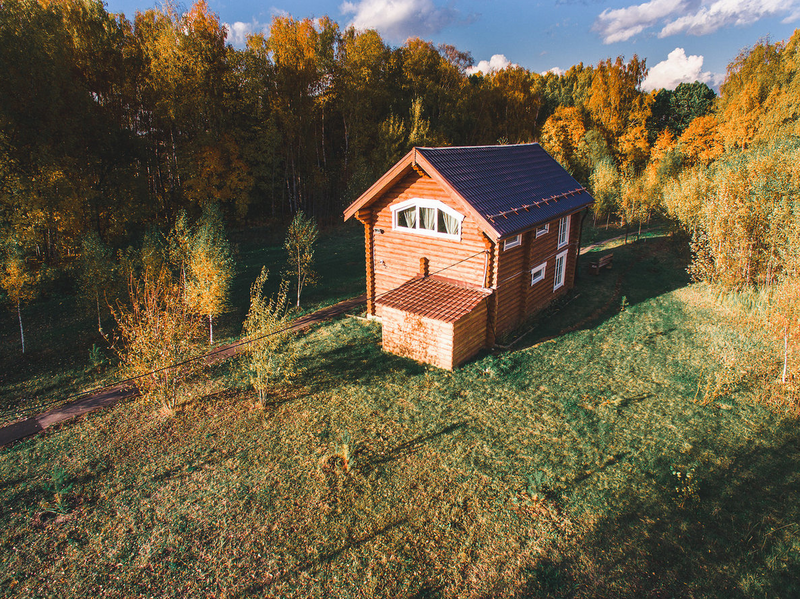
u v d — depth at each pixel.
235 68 33.25
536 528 8.48
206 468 10.42
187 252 18.23
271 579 7.70
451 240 16.17
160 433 11.79
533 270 17.91
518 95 55.22
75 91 22.94
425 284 16.55
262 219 37.41
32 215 20.91
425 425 11.63
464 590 7.39
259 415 12.36
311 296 21.98
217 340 17.25
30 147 21.81
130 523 8.96
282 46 33.50
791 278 14.56
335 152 44.38
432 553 8.08
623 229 34.50
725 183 20.05
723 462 9.92
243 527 8.77
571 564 7.75
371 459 10.48
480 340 15.86
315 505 9.23
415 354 15.09
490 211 15.27
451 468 10.10
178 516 9.09
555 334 17.02
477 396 12.86
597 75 53.41
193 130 30.95
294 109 35.06
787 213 17.44
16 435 11.84
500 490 9.44
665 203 27.73
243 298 21.67
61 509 9.17
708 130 47.69
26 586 7.70
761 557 7.74
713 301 18.84
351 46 39.38
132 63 27.70
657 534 8.25
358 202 17.19
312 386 13.67
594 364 14.42
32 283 16.75
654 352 15.02
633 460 10.11
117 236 26.11
